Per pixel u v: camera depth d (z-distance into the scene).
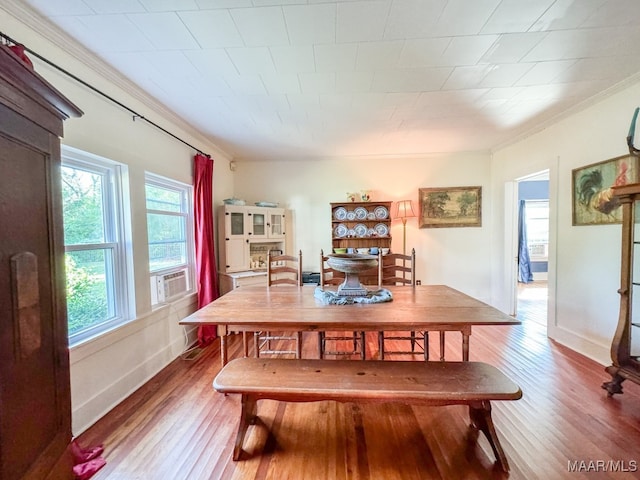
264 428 1.71
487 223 4.25
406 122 2.96
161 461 1.47
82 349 1.73
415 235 4.32
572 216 2.75
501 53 1.81
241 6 1.39
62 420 0.89
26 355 0.74
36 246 0.79
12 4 1.35
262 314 1.90
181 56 1.81
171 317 2.73
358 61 1.88
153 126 2.50
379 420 1.78
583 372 2.32
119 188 2.18
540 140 3.18
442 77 2.09
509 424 1.71
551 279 3.02
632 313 2.10
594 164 2.50
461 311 1.93
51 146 0.86
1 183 0.67
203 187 3.22
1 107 0.67
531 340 3.02
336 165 4.38
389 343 3.05
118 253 2.18
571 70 2.02
